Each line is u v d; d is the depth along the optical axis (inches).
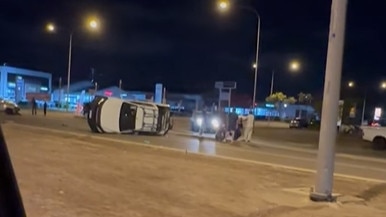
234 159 579.8
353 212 310.2
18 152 494.6
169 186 359.3
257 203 318.3
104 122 944.9
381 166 682.2
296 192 368.2
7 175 70.1
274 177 447.5
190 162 519.8
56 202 273.6
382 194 395.5
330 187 343.3
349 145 1147.3
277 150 845.2
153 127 1032.2
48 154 501.0
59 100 2974.9
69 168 410.3
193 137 1034.1
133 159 512.7
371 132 1057.5
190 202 306.5
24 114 1697.8
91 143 674.2
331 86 340.2
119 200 295.7
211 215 274.5
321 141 344.8
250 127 997.8
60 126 1083.3
